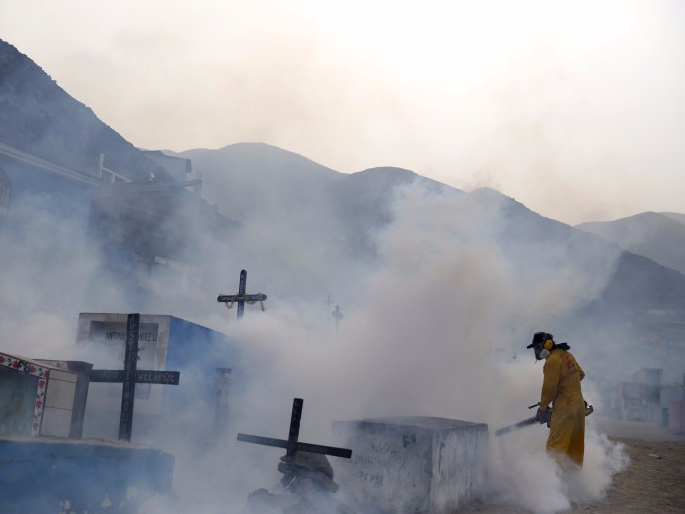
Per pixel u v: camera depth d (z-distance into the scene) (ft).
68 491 16.57
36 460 15.92
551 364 30.07
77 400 22.98
